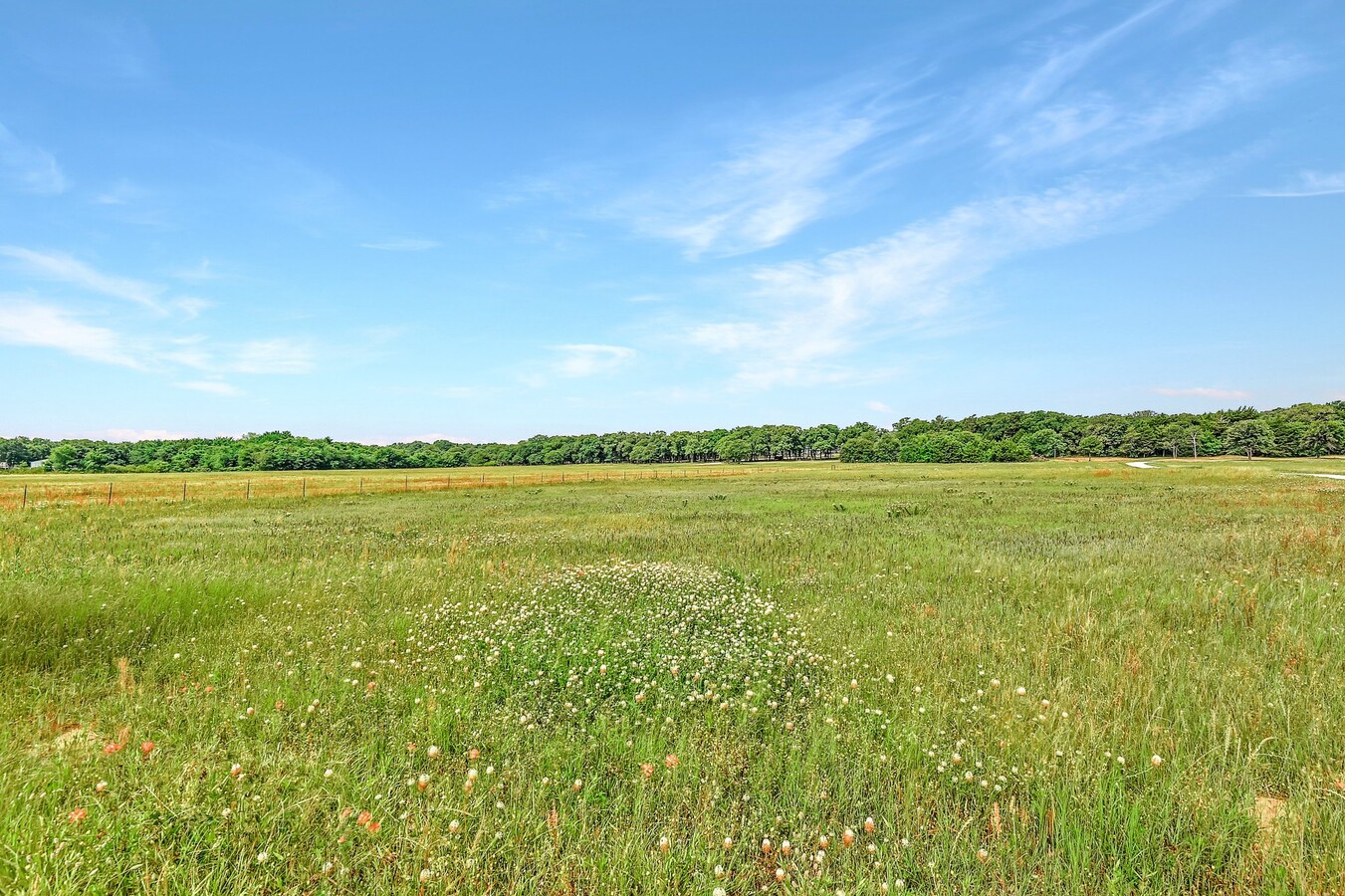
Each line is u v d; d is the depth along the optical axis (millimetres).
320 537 18328
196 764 4180
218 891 3080
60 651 7102
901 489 40625
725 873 3332
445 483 56062
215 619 8609
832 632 7934
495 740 4840
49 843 3258
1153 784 4223
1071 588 10266
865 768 4391
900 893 3166
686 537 17641
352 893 3176
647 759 4520
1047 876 3389
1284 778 4344
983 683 6078
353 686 5863
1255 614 8039
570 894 3258
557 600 9391
